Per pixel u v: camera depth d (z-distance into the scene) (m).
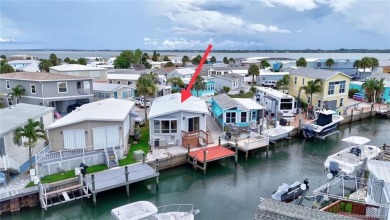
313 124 37.28
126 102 34.41
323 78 43.84
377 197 15.88
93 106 30.72
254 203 21.45
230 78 69.94
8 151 22.80
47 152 25.16
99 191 20.52
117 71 73.94
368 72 79.75
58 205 20.22
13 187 20.66
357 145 27.12
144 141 31.16
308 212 12.87
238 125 35.09
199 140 29.50
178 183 24.73
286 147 33.53
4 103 42.09
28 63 91.19
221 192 23.19
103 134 26.17
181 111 29.31
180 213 18.41
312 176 25.72
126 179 21.67
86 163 24.38
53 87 40.34
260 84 75.00
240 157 30.20
